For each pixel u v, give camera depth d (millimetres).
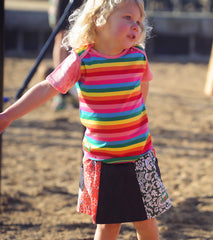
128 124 3252
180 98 12594
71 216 5254
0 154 5496
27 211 5367
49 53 20547
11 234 4719
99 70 3158
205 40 21500
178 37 21500
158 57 20875
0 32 4672
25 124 9680
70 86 3154
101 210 3309
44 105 11500
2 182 6316
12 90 12352
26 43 21266
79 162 7406
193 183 6348
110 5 3082
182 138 8758
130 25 3123
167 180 6461
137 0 3170
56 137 8805
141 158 3350
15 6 23984
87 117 3283
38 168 7035
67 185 6316
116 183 3297
